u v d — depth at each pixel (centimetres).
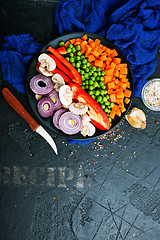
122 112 74
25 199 77
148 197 80
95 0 76
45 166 78
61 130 73
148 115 80
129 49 76
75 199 79
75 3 75
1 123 77
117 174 80
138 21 76
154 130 80
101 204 79
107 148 79
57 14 75
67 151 78
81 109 70
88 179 79
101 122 71
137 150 80
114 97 73
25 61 75
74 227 79
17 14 76
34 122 74
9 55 74
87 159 79
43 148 78
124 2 75
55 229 78
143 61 77
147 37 76
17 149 77
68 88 70
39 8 77
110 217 79
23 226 77
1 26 76
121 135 79
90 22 76
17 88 75
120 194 80
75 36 73
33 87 71
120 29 75
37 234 78
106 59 73
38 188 78
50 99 71
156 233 81
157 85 77
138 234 80
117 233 80
